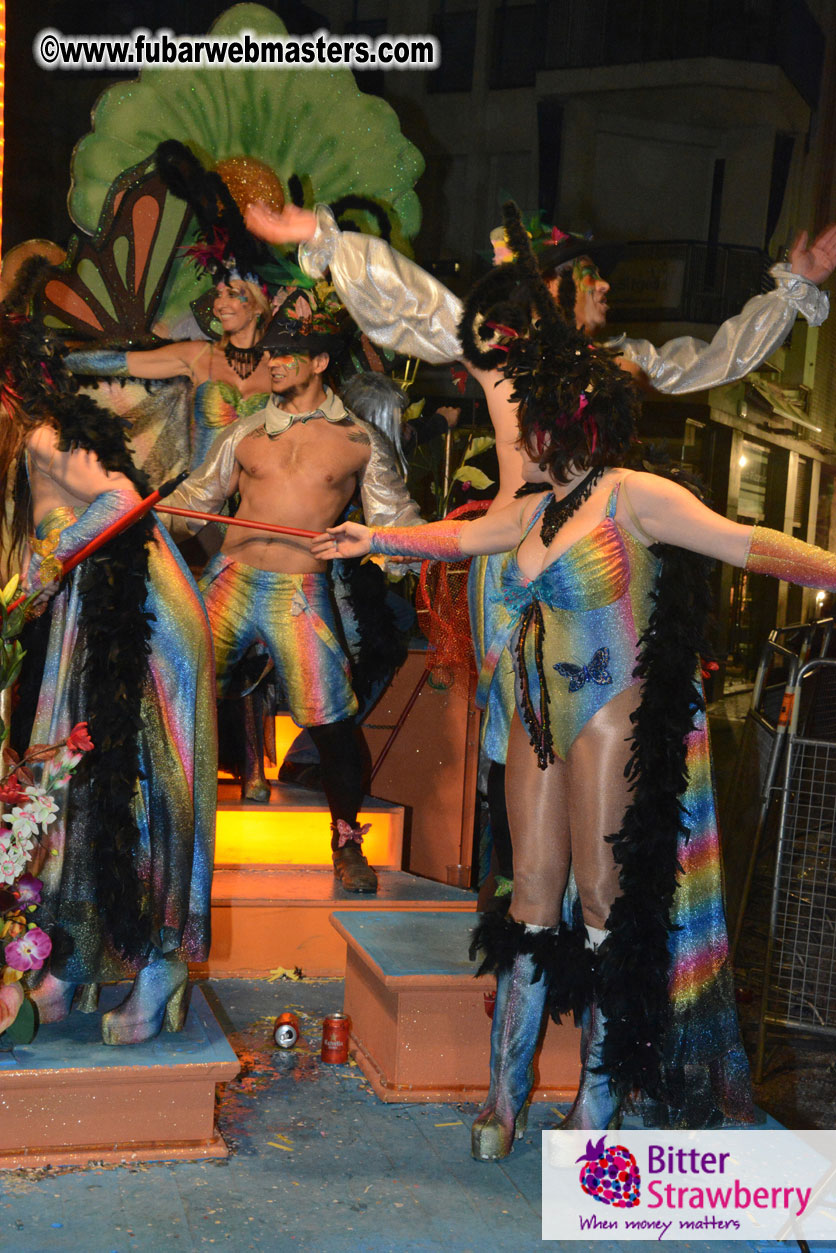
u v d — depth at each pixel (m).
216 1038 2.96
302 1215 2.64
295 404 4.40
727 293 15.72
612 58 15.09
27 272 3.01
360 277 4.32
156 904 2.89
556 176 15.48
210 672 3.12
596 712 2.79
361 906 4.26
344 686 4.46
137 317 5.29
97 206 5.36
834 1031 3.96
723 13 14.91
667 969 2.83
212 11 12.28
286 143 5.68
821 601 7.14
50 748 2.79
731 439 15.95
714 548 2.75
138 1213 2.59
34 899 2.77
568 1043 3.39
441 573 4.49
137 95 5.46
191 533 4.76
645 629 2.80
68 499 2.98
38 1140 2.77
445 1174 2.88
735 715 13.36
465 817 4.81
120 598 2.88
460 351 4.14
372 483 4.48
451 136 15.70
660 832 2.72
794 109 16.08
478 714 4.79
